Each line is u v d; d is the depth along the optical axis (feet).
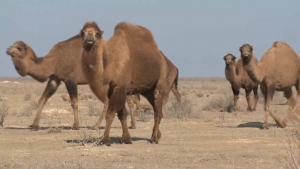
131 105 239.50
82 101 499.92
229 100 416.26
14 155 151.43
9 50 218.59
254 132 218.59
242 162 139.44
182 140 189.06
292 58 239.71
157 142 178.40
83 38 152.66
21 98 560.20
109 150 159.74
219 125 255.91
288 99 245.65
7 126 248.11
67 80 228.43
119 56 161.17
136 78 167.94
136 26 174.40
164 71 180.75
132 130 231.50
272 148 165.99
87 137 191.31
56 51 229.66
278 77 233.55
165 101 283.38
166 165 134.62
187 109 317.83
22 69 221.46
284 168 125.39
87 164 134.72
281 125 234.99
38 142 182.50
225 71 373.81
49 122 273.13
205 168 130.72
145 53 169.68
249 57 222.07
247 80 368.68
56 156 148.87
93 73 155.43
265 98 234.79
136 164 135.74
